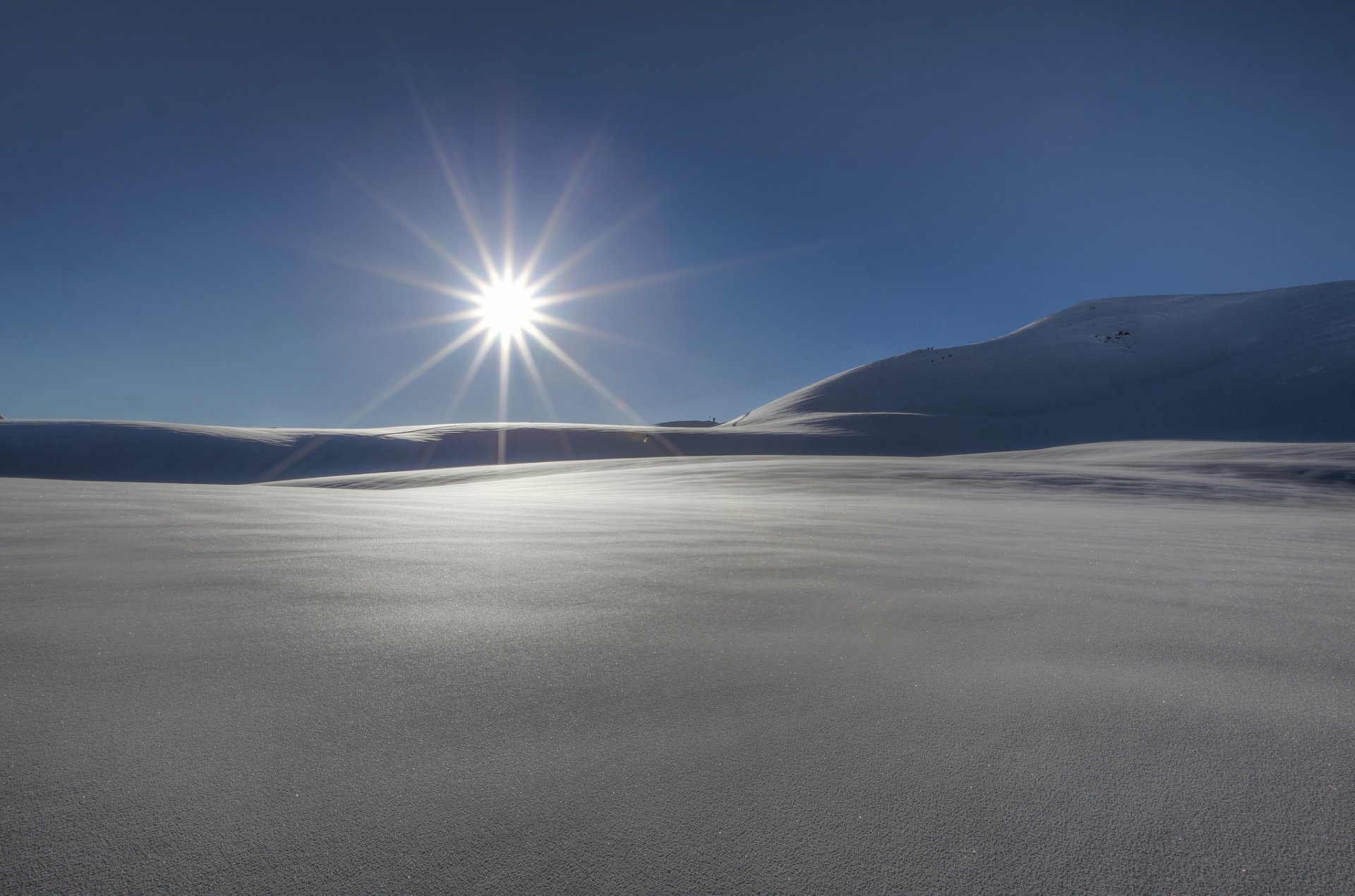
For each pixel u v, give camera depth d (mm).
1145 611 3814
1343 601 4188
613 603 3803
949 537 7227
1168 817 1663
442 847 1509
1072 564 5516
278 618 3283
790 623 3426
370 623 3252
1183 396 87500
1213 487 17984
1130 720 2232
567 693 2414
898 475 20859
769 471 23062
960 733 2121
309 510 8188
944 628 3371
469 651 2865
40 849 1455
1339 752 2018
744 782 1805
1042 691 2490
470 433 71375
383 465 62875
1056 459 34250
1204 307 120875
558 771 1853
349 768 1837
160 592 3711
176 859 1442
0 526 5688
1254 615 3771
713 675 2625
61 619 3133
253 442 63562
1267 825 1635
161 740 1955
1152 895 1397
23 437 57000
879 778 1834
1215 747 2043
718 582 4438
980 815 1663
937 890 1403
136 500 8141
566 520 8367
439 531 6805
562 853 1497
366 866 1440
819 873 1449
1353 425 69062
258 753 1900
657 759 1928
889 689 2494
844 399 103625
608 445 69812
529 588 4125
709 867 1462
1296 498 16281
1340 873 1468
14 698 2219
